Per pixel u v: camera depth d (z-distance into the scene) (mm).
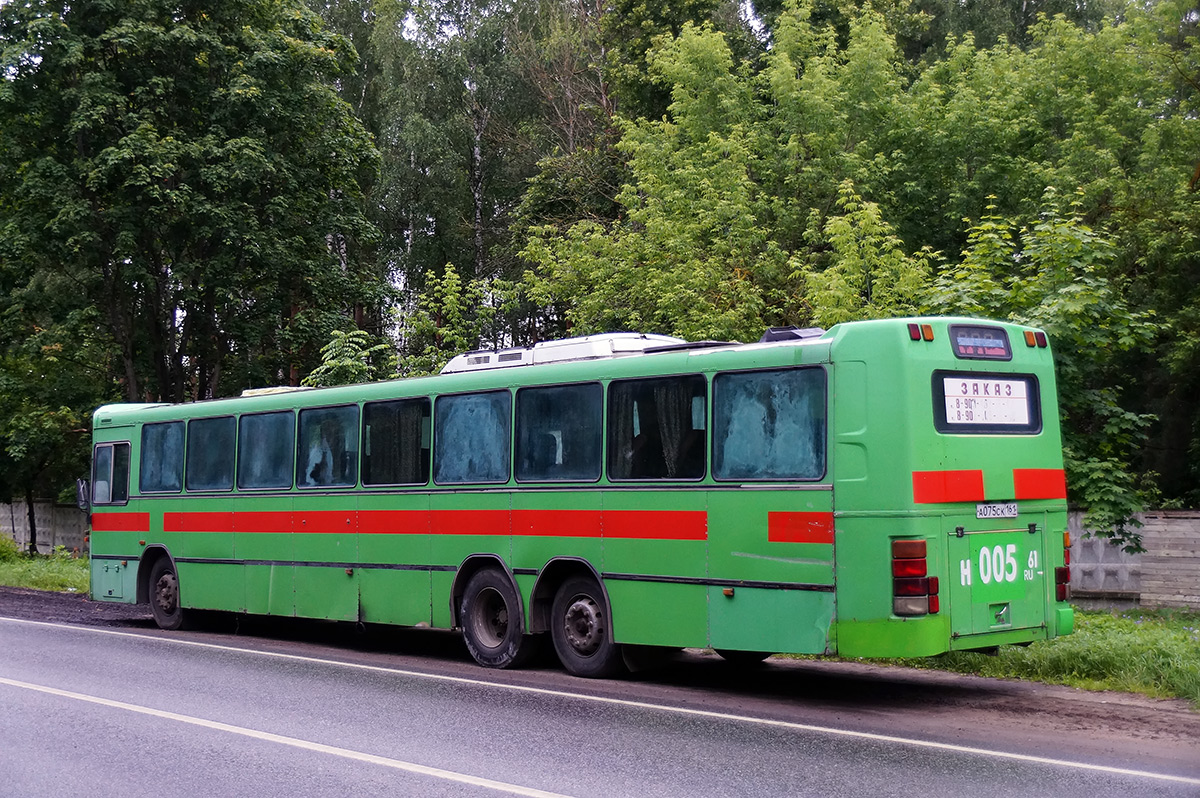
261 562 14734
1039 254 14359
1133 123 24891
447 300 22672
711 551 9742
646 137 26031
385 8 38656
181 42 27828
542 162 35594
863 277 16766
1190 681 9516
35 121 28078
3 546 30938
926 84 25766
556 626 11234
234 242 28188
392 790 6570
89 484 17953
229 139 28266
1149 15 26359
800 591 9055
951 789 6395
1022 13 39375
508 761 7266
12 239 27234
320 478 13992
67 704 9578
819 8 32188
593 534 10797
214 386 31281
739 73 27703
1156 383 22453
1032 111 25125
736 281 19688
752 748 7535
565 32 38344
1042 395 9758
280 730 8398
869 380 8844
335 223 31516
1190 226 21125
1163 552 19062
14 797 6582
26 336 30406
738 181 22234
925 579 8547
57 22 26812
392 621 12898
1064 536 9766
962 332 9203
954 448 8906
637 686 10359
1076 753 7332
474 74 39156
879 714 8828
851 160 23062
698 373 10031
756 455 9484
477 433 12125
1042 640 9914
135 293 30141
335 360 21984
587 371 11008
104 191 27375
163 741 8039
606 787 6555
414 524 12711
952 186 23938
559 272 22188
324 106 30750
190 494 15992
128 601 17031
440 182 38062
